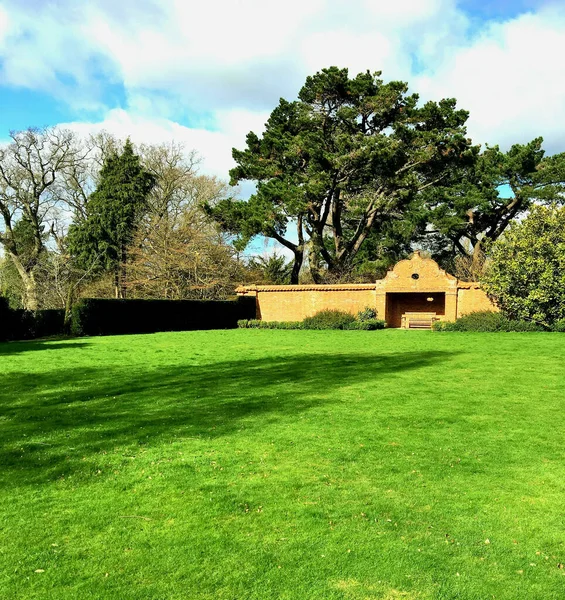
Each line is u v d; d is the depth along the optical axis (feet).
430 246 144.66
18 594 10.52
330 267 120.67
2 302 78.07
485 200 123.34
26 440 20.79
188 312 98.43
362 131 109.81
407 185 100.99
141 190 127.54
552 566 11.59
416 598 10.41
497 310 86.48
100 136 135.03
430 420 23.40
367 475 16.76
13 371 39.68
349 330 89.40
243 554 11.98
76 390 31.22
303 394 29.30
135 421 23.57
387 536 12.80
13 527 13.32
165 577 11.10
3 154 113.70
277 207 106.42
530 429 21.88
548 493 15.30
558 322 74.69
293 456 18.58
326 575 11.16
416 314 96.68
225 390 30.60
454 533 12.98
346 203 120.06
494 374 36.22
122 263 122.01
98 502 14.82
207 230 122.11
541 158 128.77
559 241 74.59
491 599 10.40
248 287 109.81
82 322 81.35
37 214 123.03
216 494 15.30
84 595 10.48
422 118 102.47
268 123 118.73
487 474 16.80
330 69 100.63
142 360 45.73
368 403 26.91
